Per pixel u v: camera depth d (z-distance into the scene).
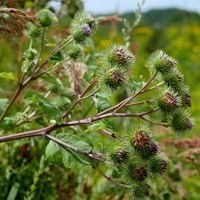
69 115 0.46
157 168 0.38
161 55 0.40
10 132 0.53
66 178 0.57
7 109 0.41
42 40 0.42
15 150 0.55
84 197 0.58
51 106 0.39
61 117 0.39
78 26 0.41
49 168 0.55
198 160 0.60
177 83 0.40
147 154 0.36
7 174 0.52
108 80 0.39
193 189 0.71
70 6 0.64
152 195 0.58
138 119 0.58
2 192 0.53
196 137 0.61
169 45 2.21
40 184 0.53
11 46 0.64
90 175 0.62
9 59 0.70
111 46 0.42
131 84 0.41
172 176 0.60
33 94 0.39
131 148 0.37
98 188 0.58
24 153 0.56
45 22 0.41
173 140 0.60
